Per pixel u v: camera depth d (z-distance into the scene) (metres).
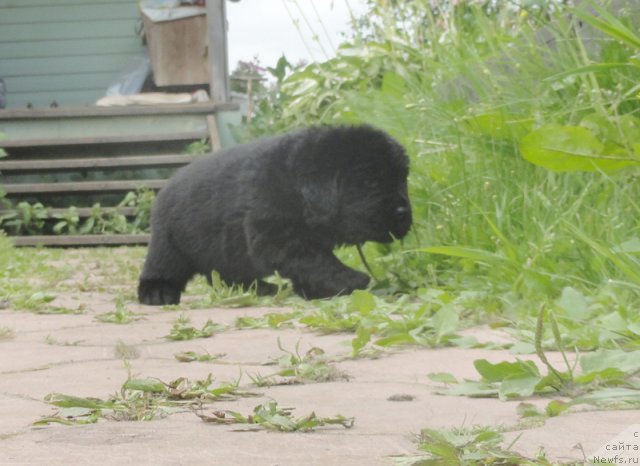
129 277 9.20
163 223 6.93
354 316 4.76
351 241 6.32
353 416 2.64
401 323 4.35
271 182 6.25
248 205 6.34
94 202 15.92
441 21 9.61
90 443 2.39
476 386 2.95
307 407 2.83
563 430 2.31
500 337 4.13
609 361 3.01
